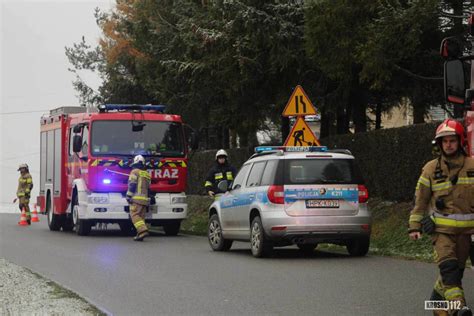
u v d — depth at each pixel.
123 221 22.81
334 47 18.36
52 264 14.71
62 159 24.98
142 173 20.98
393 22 16.75
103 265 14.48
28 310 9.30
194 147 23.09
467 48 17.91
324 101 22.84
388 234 18.47
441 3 17.17
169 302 10.10
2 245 19.22
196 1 22.97
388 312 9.08
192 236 23.28
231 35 21.06
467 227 7.95
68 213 24.34
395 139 20.17
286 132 26.58
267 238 15.09
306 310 9.32
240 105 24.50
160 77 27.31
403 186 19.91
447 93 10.77
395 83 21.52
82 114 23.56
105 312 9.14
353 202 15.07
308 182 14.98
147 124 23.02
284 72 22.69
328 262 14.60
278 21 20.42
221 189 17.02
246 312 9.27
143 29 27.52
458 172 7.97
